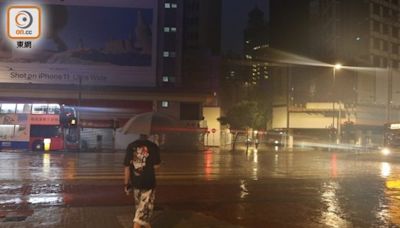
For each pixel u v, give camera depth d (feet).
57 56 221.46
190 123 214.69
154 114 28.14
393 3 312.29
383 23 304.71
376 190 54.95
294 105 305.53
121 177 65.92
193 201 44.65
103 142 189.37
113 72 224.33
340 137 230.48
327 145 240.12
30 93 207.92
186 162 105.40
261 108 327.88
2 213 36.47
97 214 36.04
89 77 222.89
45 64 220.84
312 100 308.40
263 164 100.48
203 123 217.15
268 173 77.00
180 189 54.19
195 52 279.28
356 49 303.89
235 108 307.17
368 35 295.48
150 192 26.63
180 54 239.30
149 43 226.99
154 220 34.30
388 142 167.32
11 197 46.03
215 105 258.57
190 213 37.50
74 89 208.13
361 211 39.73
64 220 33.65
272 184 60.18
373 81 292.61
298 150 192.65
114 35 225.15
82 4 223.71
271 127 344.28
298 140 278.87
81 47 223.10
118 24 225.56
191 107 218.18
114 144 188.44
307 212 38.86
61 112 157.17
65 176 66.69
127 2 226.38
